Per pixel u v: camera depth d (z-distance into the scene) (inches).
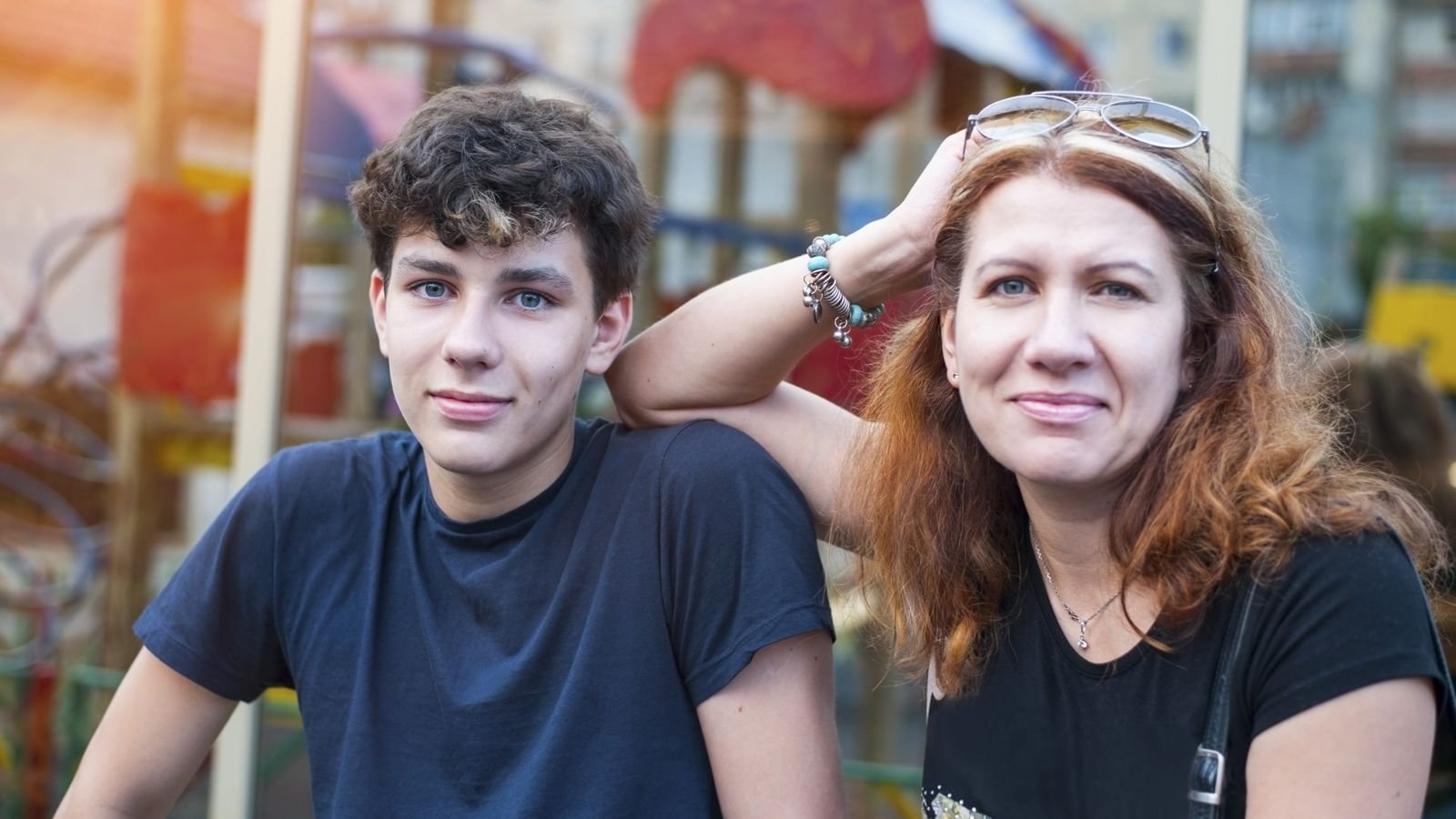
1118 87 105.5
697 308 57.3
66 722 117.3
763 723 52.2
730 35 121.3
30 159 124.6
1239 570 43.6
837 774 53.9
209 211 119.1
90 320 122.8
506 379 52.4
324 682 55.9
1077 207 43.9
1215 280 46.3
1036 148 44.9
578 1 124.0
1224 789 42.7
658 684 52.9
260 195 103.4
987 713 48.7
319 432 115.0
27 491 123.2
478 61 124.3
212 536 59.1
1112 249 43.6
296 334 111.9
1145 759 44.2
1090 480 44.4
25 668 119.3
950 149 52.6
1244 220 46.6
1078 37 108.6
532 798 51.8
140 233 119.5
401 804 53.8
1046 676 47.6
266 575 57.9
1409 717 40.4
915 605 51.9
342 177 116.0
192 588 58.6
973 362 45.7
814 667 53.6
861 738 111.0
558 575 54.7
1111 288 44.2
